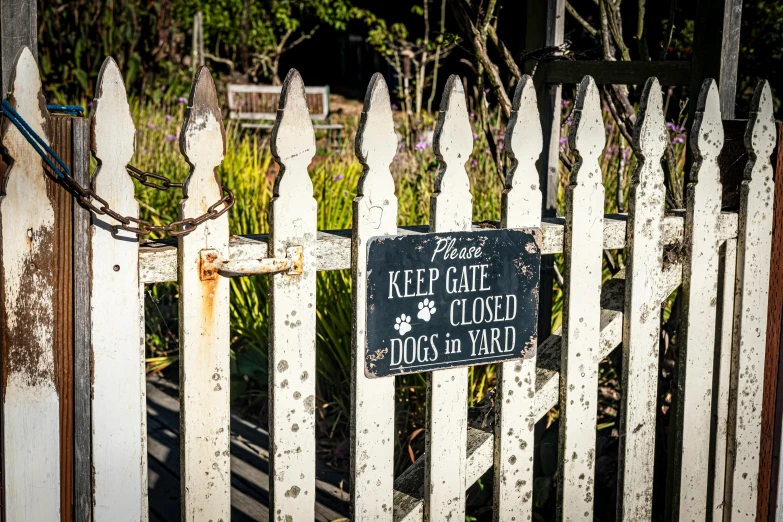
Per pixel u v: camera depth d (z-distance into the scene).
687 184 2.59
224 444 2.01
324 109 11.47
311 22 20.16
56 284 1.80
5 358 1.76
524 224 2.28
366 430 2.16
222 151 1.92
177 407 3.94
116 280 1.86
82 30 10.13
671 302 3.94
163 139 6.44
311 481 2.12
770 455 2.86
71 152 1.79
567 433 2.45
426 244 2.15
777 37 6.41
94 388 1.86
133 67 10.49
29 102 1.73
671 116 5.00
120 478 1.92
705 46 2.77
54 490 1.86
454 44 3.34
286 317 2.03
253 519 2.97
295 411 2.07
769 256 2.73
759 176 2.66
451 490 2.30
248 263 1.96
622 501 2.60
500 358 2.30
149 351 4.56
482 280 2.25
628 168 4.51
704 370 2.68
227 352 1.99
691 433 2.70
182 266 1.91
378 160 2.07
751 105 2.62
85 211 1.80
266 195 4.98
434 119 5.91
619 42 3.27
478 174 4.74
